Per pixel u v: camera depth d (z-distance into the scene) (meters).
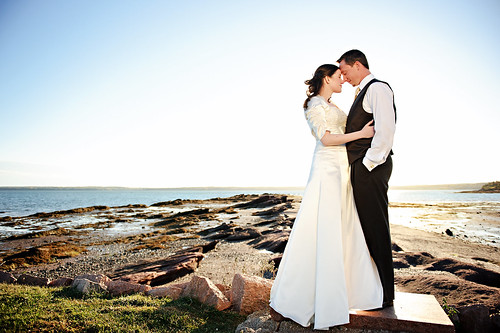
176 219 29.58
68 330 2.91
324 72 3.00
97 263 12.71
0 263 12.98
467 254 12.07
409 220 28.98
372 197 2.71
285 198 51.69
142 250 15.36
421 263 8.23
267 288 4.21
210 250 14.01
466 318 3.56
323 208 2.77
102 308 3.71
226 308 4.13
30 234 21.36
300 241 2.82
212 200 79.06
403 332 2.54
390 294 2.79
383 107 2.60
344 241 2.78
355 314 2.64
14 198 116.38
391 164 2.80
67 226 27.56
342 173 2.86
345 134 2.73
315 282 2.69
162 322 3.40
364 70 2.91
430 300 2.99
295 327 2.74
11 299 3.90
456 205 56.97
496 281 6.07
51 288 5.31
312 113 2.89
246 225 24.14
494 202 66.94
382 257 2.73
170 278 8.84
